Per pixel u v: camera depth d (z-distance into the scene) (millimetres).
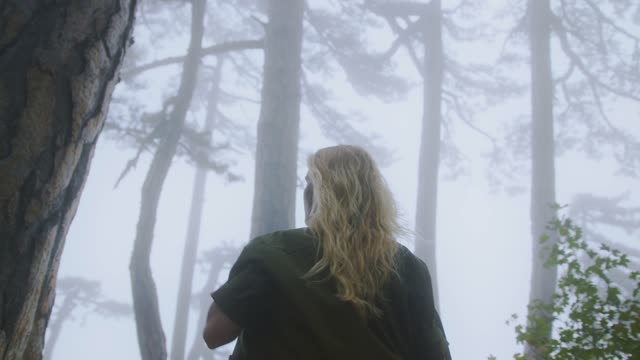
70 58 1645
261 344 1216
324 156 1453
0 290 1456
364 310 1229
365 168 1429
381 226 1347
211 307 1276
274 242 1307
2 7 1615
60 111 1600
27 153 1530
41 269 1551
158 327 8867
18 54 1590
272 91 11711
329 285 1234
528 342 3605
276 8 12523
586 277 3471
